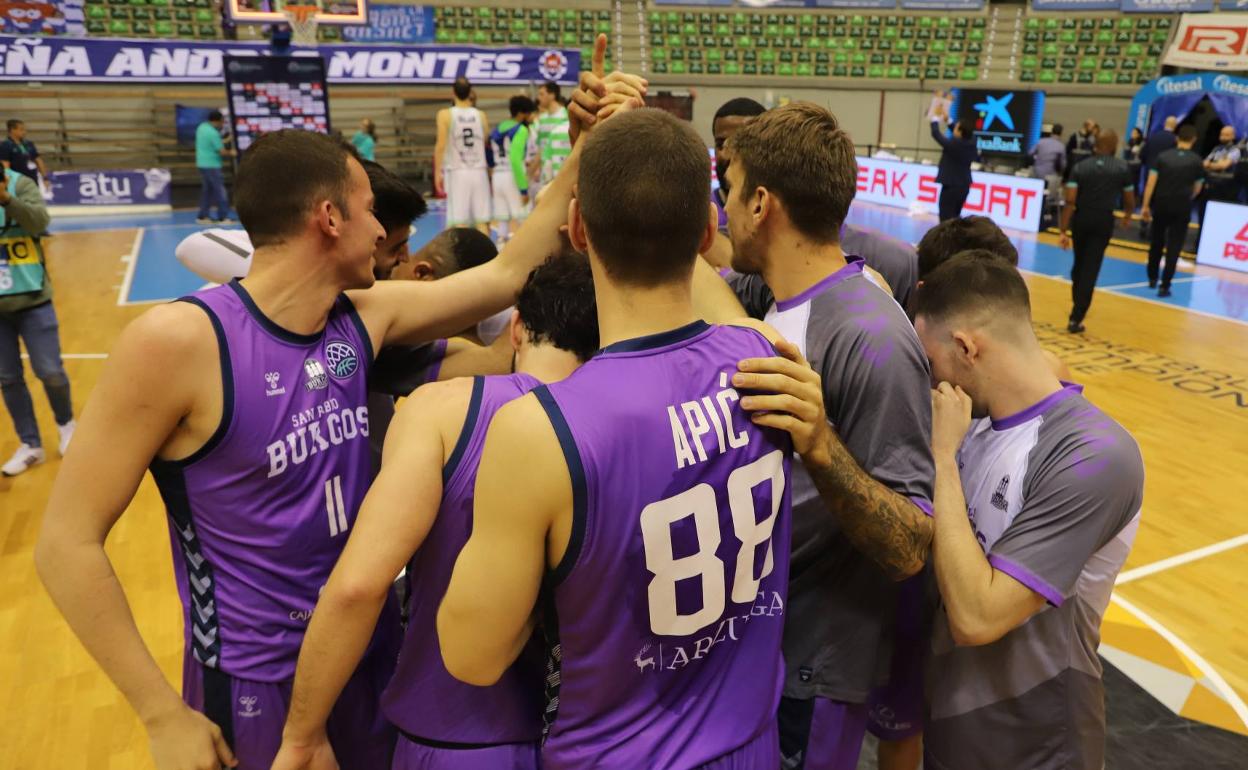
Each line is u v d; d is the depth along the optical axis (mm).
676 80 19484
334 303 1590
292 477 1477
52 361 4613
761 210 1568
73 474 1322
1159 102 15992
